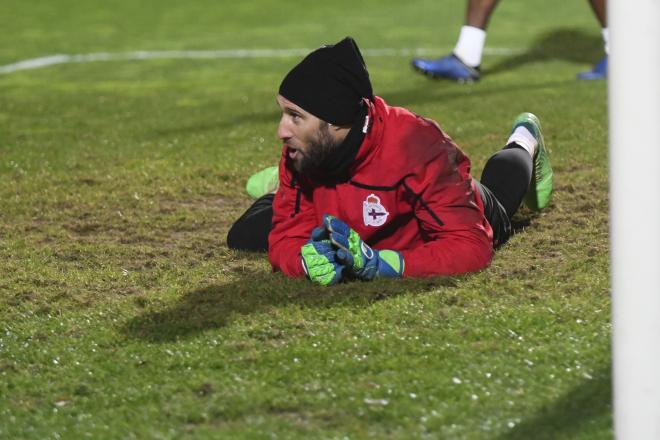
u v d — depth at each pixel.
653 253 5.95
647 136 5.91
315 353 8.21
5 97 24.00
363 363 7.98
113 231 12.90
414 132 9.83
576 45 29.47
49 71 27.78
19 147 18.39
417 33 32.69
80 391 7.80
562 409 7.09
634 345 6.01
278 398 7.46
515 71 25.89
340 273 9.72
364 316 8.99
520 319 8.72
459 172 10.02
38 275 10.80
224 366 8.09
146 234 12.63
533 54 28.16
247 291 9.79
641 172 5.94
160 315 9.30
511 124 18.91
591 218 12.30
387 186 9.80
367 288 9.61
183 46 31.53
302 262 9.95
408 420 7.08
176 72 27.20
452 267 9.86
